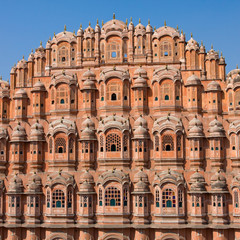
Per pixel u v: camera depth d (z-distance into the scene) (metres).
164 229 63.19
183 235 63.16
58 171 67.31
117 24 73.38
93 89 69.69
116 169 66.44
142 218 63.91
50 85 70.94
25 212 67.00
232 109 67.56
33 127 69.50
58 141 68.25
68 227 64.69
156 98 68.69
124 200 64.81
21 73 76.50
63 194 65.81
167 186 63.97
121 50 71.56
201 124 66.69
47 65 73.31
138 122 67.25
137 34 71.75
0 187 67.75
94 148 67.81
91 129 67.94
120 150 66.69
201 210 63.19
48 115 70.81
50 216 65.50
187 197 64.50
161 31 71.69
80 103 70.44
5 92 73.06
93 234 64.69
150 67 70.56
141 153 66.38
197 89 68.12
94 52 71.94
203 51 71.50
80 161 68.00
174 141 65.94
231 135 66.12
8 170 69.81
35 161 68.25
